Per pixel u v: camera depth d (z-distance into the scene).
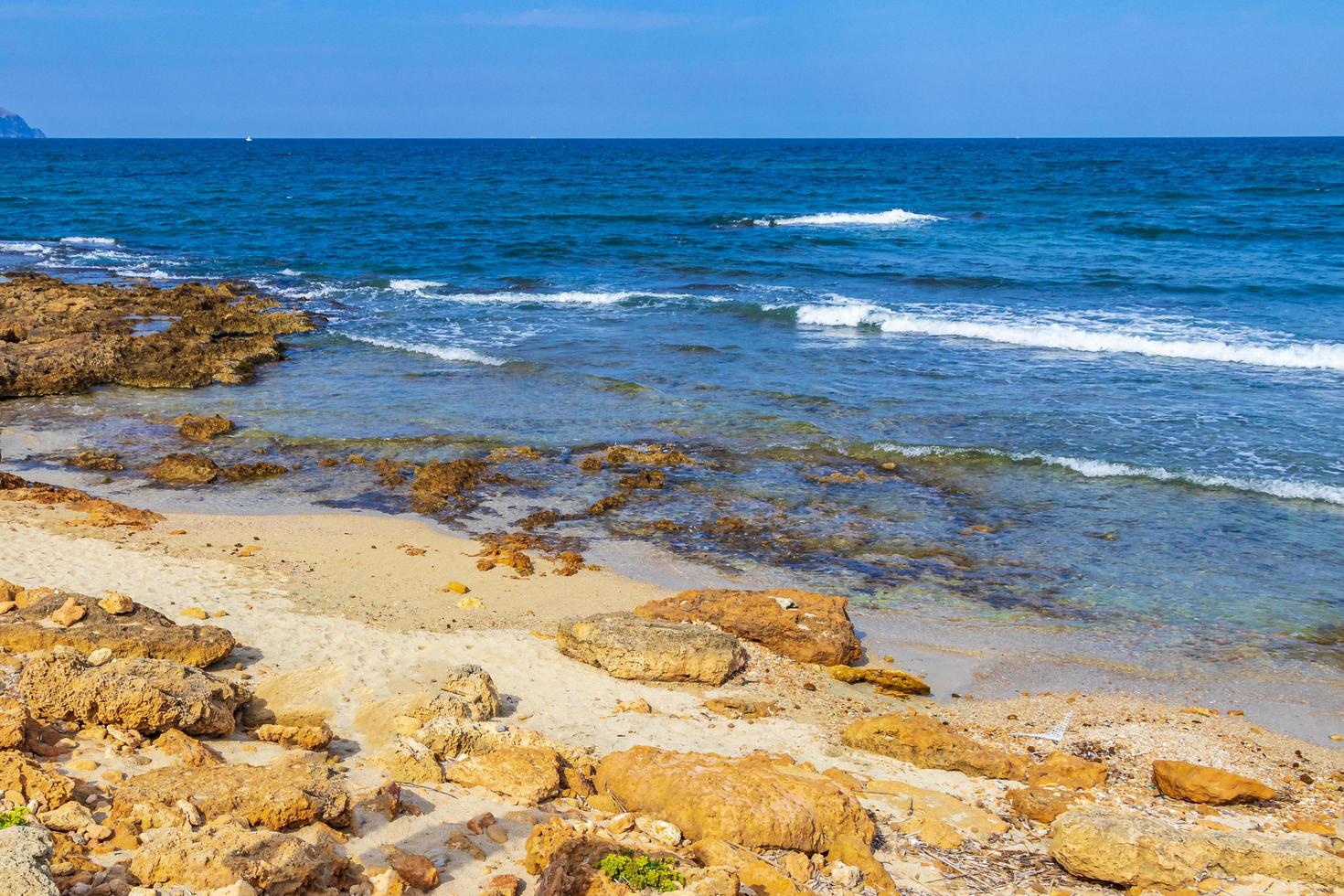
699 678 10.23
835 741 9.16
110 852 5.72
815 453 17.58
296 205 59.97
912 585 12.91
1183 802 8.37
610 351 24.88
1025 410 19.66
